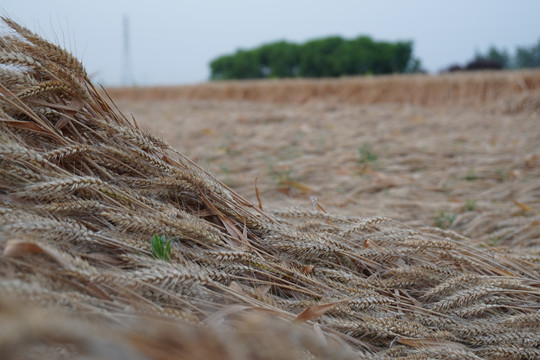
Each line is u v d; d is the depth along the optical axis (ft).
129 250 5.12
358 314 5.48
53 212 4.98
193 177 6.14
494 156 20.86
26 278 3.79
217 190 6.46
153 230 5.35
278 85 69.15
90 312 3.67
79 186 5.06
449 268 7.02
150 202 5.90
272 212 7.43
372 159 20.24
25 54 5.63
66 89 5.84
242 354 3.41
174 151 6.64
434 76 55.16
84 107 6.29
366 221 6.97
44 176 5.04
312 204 8.56
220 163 19.84
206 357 3.29
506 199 14.71
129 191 5.80
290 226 7.09
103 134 6.23
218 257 5.44
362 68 110.22
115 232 5.28
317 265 6.51
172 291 4.61
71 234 4.75
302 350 3.91
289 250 6.12
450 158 21.36
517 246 10.53
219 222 6.63
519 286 6.84
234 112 46.96
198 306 4.75
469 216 12.66
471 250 8.09
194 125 34.22
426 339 5.44
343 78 65.72
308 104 57.26
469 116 38.70
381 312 5.83
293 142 26.13
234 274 5.68
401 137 27.07
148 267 4.94
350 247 6.66
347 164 19.79
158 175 6.20
